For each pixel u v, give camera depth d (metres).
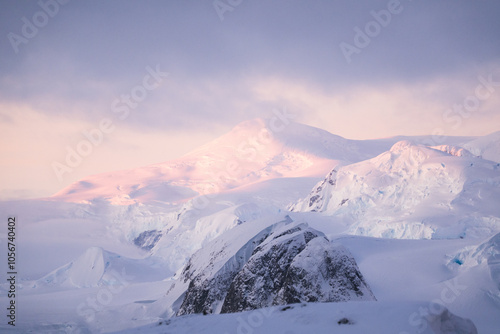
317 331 18.45
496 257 50.47
